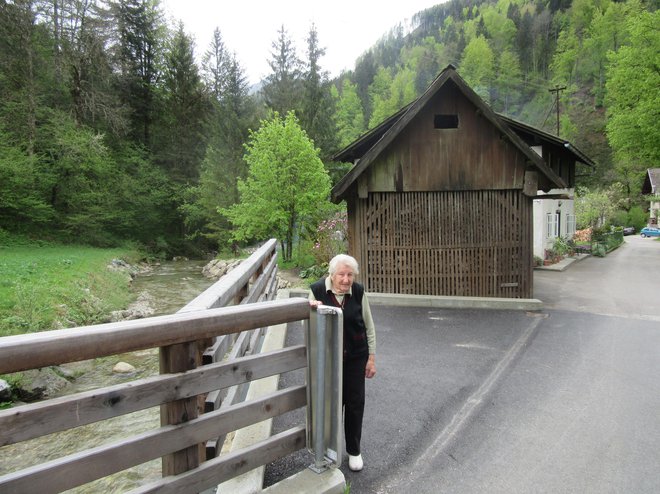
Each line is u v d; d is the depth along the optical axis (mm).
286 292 9469
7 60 22578
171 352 2135
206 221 30688
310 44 37344
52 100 26359
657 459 3541
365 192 9891
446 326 7879
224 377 2355
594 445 3760
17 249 19609
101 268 18359
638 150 27922
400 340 6988
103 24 28297
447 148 9828
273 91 36562
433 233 9969
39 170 23469
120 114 28812
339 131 38906
